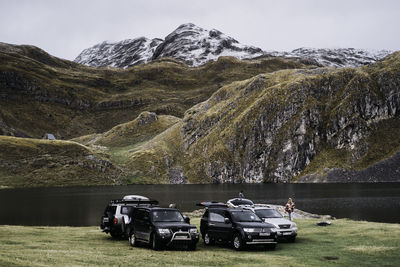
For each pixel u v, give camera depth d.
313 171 178.88
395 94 195.50
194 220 39.91
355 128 187.25
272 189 126.19
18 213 64.88
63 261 16.50
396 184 136.88
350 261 18.12
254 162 195.38
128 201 28.45
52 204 82.69
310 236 26.84
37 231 30.42
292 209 35.25
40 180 163.12
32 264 15.25
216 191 121.50
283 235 24.16
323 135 195.50
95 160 188.50
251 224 21.97
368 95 197.38
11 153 175.75
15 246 21.39
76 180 170.25
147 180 189.25
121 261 17.12
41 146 190.00
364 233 26.45
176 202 81.94
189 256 18.98
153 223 21.47
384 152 174.38
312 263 17.59
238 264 17.14
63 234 29.19
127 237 27.14
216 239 23.56
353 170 169.00
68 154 188.62
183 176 196.88
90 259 17.31
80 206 77.94
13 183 155.50
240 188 137.88
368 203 72.81
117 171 189.25
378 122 191.50
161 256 18.81
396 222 47.09
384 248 20.84
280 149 193.25
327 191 107.62
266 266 16.66
